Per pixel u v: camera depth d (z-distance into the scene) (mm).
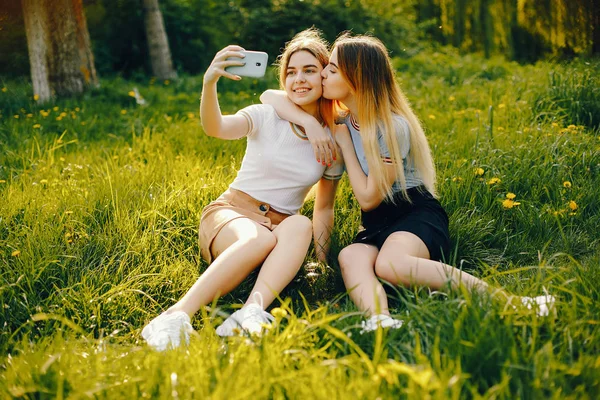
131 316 2643
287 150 2875
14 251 2838
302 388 1785
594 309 2225
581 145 4066
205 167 4121
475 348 1912
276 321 2152
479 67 9133
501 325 2055
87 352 2201
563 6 7949
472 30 12102
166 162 4293
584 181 3701
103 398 1838
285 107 2930
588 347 2016
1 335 2445
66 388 1903
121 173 3947
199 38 11586
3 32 9242
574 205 3342
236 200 2916
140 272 2883
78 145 4934
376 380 1750
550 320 2113
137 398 1829
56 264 2869
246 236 2629
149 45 10250
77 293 2654
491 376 1880
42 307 2592
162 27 10242
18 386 1919
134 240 3066
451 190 3551
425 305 2225
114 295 2650
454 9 12445
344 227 3225
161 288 2812
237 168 4141
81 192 3627
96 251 3010
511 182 3678
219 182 3660
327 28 11961
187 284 2844
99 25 11031
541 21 8852
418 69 9531
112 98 7230
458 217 3330
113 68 11164
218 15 12125
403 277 2551
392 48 12258
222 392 1733
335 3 12375
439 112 5824
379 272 2594
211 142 4836
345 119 3033
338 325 2213
